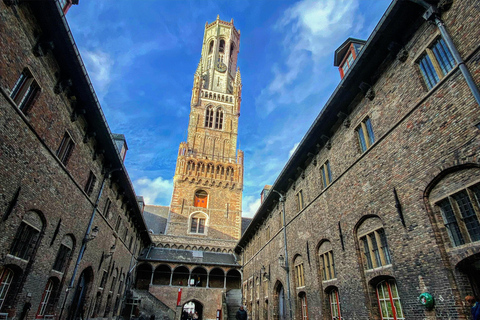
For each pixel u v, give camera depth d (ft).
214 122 215.72
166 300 120.47
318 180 60.70
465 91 28.66
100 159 61.31
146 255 131.64
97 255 64.64
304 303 64.08
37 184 38.42
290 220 75.20
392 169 38.17
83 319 56.34
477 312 22.70
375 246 40.98
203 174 190.08
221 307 121.39
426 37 34.81
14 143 32.96
